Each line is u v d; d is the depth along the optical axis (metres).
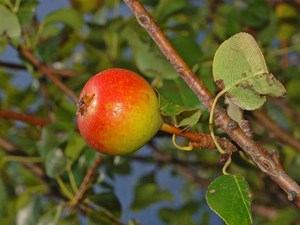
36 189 0.69
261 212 0.81
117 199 0.62
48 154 0.62
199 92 0.44
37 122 0.64
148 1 0.71
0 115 0.62
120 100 0.44
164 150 0.87
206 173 0.88
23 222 0.68
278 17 0.77
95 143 0.44
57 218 0.64
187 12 0.70
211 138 0.45
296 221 0.74
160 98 0.45
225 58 0.44
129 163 0.79
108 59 0.75
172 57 0.44
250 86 0.44
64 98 0.73
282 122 0.82
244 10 0.70
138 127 0.44
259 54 0.44
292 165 0.80
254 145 0.44
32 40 0.69
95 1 0.78
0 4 0.58
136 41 0.62
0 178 0.66
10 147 0.72
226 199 0.43
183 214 0.91
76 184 0.63
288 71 0.77
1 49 0.61
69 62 0.89
